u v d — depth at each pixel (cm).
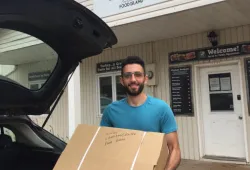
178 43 698
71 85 618
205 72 671
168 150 209
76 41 225
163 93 719
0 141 289
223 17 559
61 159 205
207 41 657
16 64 274
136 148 186
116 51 804
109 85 820
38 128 304
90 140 206
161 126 227
